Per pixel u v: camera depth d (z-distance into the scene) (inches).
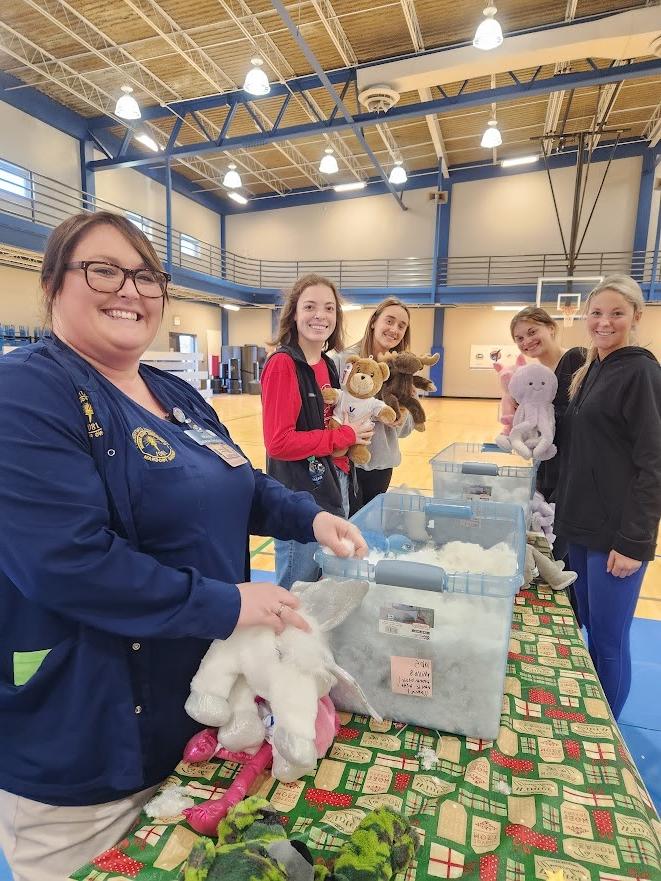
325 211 583.2
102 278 29.2
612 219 491.2
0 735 27.8
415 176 546.0
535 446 77.7
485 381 572.1
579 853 22.9
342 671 28.6
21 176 367.6
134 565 24.6
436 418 401.7
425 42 310.7
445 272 546.0
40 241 327.3
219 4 267.7
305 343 69.2
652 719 72.3
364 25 293.1
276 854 19.6
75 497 24.2
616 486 57.1
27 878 27.3
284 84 338.6
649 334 490.9
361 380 74.9
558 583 52.9
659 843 24.3
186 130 439.8
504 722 31.8
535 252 518.6
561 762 28.5
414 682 30.6
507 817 24.9
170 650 29.5
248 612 26.5
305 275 68.0
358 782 27.1
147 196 499.8
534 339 86.7
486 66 243.6
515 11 286.4
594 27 222.2
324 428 68.6
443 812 25.1
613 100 356.8
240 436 305.7
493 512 47.7
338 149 474.6
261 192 598.9
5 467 23.3
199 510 30.3
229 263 624.1
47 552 22.9
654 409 53.7
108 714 27.7
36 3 267.4
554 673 37.4
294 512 38.3
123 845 23.3
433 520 49.2
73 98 381.4
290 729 24.5
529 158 410.0
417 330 589.6
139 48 307.3
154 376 37.9
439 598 29.7
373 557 38.2
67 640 27.2
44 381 26.5
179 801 25.5
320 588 30.3
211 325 630.5
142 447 28.8
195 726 31.0
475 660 29.4
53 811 27.7
